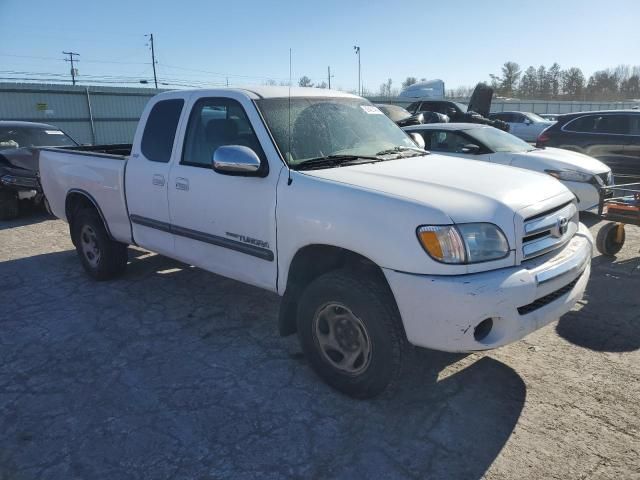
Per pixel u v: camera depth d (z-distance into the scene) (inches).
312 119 153.8
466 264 108.7
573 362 144.8
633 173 393.7
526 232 116.4
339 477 102.9
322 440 113.9
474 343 109.3
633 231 291.3
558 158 303.9
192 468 106.0
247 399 129.9
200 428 118.7
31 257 260.2
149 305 191.6
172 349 157.2
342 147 152.6
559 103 2070.6
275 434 116.1
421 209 111.1
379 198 116.8
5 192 344.8
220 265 158.4
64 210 227.9
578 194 292.8
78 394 133.6
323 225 123.5
